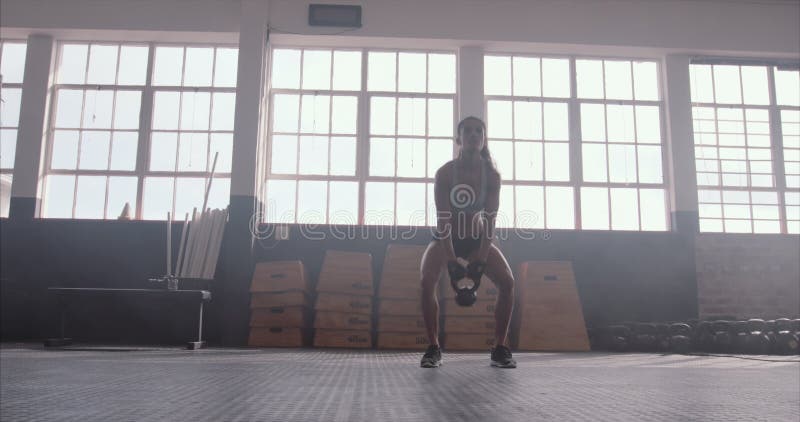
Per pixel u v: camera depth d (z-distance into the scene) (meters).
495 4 7.82
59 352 4.79
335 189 7.92
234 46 8.11
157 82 8.02
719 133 8.22
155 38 7.93
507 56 8.22
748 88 8.29
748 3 8.01
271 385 2.00
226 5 7.74
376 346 6.80
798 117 8.30
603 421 1.26
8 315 7.21
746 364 4.00
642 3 7.93
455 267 3.00
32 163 7.55
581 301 7.49
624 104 8.20
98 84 7.95
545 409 1.45
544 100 8.16
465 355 5.06
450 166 3.32
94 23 7.66
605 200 8.03
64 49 8.02
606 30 7.85
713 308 7.51
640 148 8.13
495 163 3.43
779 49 7.95
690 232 7.67
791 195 8.17
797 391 2.00
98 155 7.82
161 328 7.24
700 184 8.12
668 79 8.03
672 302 7.51
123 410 1.36
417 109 8.10
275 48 8.09
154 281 6.34
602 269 7.55
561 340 6.59
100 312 7.28
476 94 7.80
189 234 7.21
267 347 6.45
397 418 1.28
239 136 7.37
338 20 7.68
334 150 8.00
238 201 7.25
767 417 1.35
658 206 8.04
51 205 7.70
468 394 1.77
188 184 7.84
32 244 7.36
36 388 1.86
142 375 2.41
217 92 8.03
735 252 7.63
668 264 7.58
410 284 6.75
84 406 1.42
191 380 2.18
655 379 2.49
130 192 7.78
